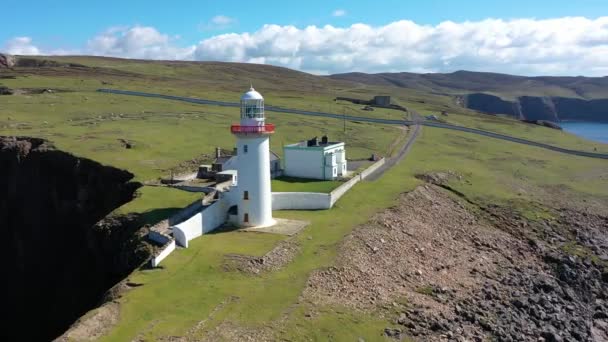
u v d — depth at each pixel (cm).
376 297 3856
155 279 3666
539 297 4512
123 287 3569
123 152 7881
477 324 3791
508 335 3703
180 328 3044
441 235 5612
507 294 4456
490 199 7238
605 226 6819
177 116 12094
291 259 4206
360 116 14438
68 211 7038
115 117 11481
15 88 14575
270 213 5103
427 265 4753
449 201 6862
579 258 5628
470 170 8769
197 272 3800
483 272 4888
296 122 12512
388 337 3325
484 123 15438
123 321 3072
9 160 7769
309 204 5706
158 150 8350
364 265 4309
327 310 3481
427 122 14325
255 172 4881
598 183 8850
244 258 4053
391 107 17312
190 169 7344
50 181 7444
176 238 4288
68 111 11806
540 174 9212
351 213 5562
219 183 6206
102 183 6844
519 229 6338
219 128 10900
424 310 3775
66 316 6031
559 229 6500
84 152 7556
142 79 19825
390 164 8712
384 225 5319
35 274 7112
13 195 7612
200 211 4981
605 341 4034
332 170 6719
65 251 6938
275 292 3622
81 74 19462
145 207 5219
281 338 3098
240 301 3441
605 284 5225
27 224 7450
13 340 6712
